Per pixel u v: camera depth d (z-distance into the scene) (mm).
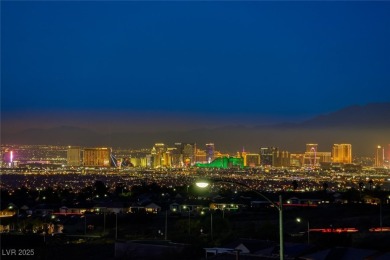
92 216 126500
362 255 58656
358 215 121562
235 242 69500
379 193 174625
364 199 165000
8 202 156750
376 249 68812
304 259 60406
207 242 77562
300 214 127188
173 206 149500
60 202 166750
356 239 76812
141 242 72062
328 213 127000
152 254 68750
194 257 65062
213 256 56719
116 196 189875
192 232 97875
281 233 30984
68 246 78688
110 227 115562
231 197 173125
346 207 138000
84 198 186500
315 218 118500
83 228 115438
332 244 72812
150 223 119125
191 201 156125
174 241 80062
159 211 144875
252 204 154000
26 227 116000
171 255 66062
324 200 161000
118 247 71125
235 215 127312
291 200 156500
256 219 117875
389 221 109188
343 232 84688
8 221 121812
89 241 87812
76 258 69250
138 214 125938
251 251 65875
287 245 65375
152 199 165250
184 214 138000
